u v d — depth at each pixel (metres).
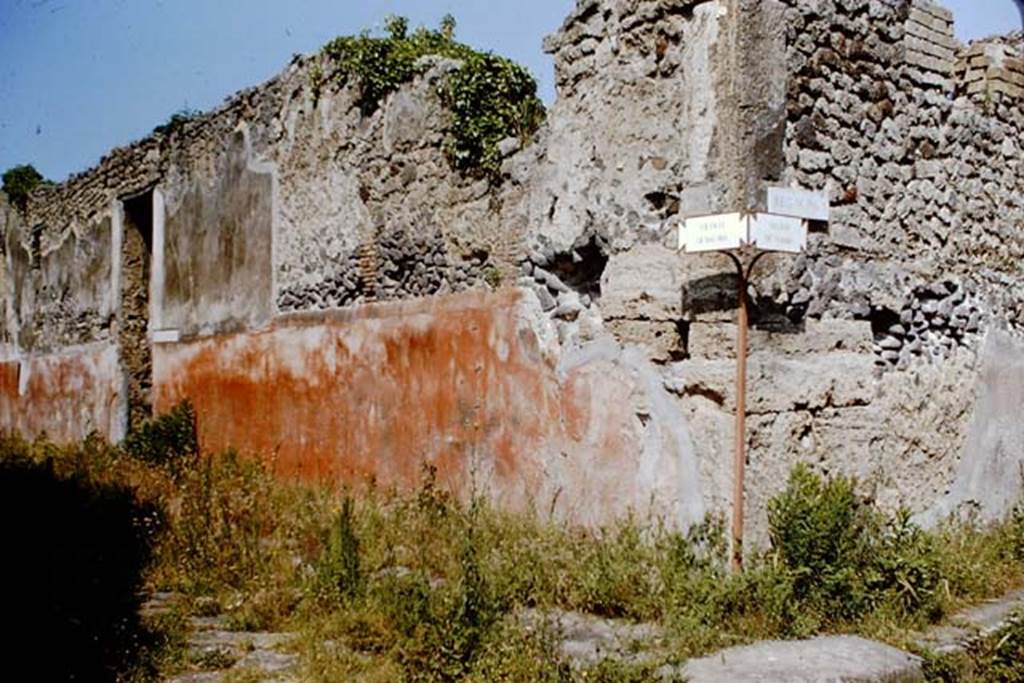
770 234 5.58
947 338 7.25
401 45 9.45
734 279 5.89
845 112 6.50
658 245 6.28
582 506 6.68
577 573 5.76
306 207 10.42
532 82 8.37
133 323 14.60
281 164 10.91
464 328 8.01
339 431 9.62
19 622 5.36
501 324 7.60
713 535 5.64
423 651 4.77
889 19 6.79
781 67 6.08
